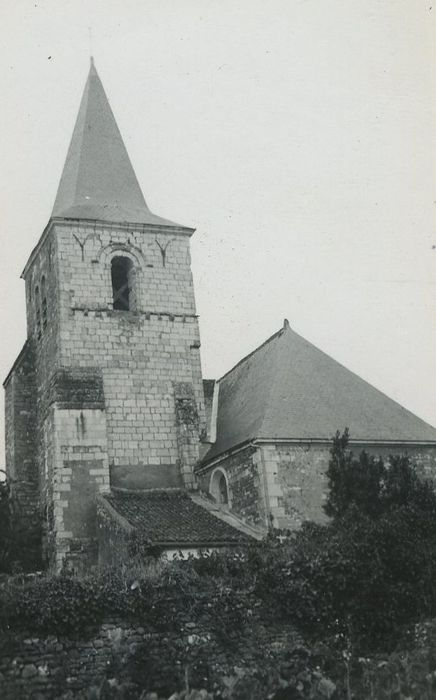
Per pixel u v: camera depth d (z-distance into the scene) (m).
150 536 25.30
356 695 17.03
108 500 29.77
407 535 20.91
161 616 18.28
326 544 20.78
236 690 16.75
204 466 31.53
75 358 32.44
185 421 32.47
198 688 17.25
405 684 16.94
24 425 35.75
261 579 19.66
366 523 21.11
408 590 20.11
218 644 18.45
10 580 18.58
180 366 33.75
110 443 31.80
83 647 17.39
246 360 36.75
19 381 36.22
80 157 37.31
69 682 16.86
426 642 19.20
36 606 17.28
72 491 30.25
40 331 35.97
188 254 35.44
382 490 24.06
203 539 25.39
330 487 24.62
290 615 19.42
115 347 33.06
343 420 30.05
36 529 31.98
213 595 19.03
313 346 34.09
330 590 19.81
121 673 17.17
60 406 31.16
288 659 18.39
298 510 27.66
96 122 38.28
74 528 29.80
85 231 34.22
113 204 36.22
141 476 31.70
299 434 28.64
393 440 29.64
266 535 25.28
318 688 16.95
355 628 19.55
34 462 35.34
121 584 18.39
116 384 32.62
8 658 16.69
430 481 28.42
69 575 19.31
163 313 34.19
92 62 39.94
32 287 37.81
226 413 34.00
